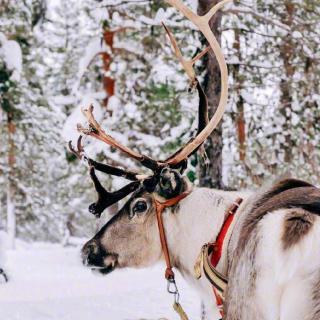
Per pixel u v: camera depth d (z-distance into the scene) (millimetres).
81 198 38031
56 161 37219
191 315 9852
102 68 17531
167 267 4613
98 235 4863
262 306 3396
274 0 11836
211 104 10195
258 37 12055
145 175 4961
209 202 4520
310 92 13086
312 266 3242
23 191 30625
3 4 15828
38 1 14805
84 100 15891
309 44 11703
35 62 24094
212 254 4340
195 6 10516
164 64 14359
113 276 16562
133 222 4754
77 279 16250
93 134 5023
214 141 10219
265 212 3689
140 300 11164
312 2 12523
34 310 10148
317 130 14133
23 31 16422
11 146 26438
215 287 4168
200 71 10320
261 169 14453
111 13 15156
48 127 27453
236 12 10648
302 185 3920
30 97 24078
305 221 3359
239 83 12258
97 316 9734
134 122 16641
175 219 4594
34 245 40000
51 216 38375
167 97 15070
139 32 15500
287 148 14391
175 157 4891
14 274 18250
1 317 9656
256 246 3477
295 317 3215
